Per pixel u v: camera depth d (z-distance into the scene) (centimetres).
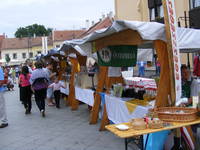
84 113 839
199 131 491
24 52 6556
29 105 886
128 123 349
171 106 392
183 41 416
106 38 495
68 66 1098
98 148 500
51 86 1013
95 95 675
